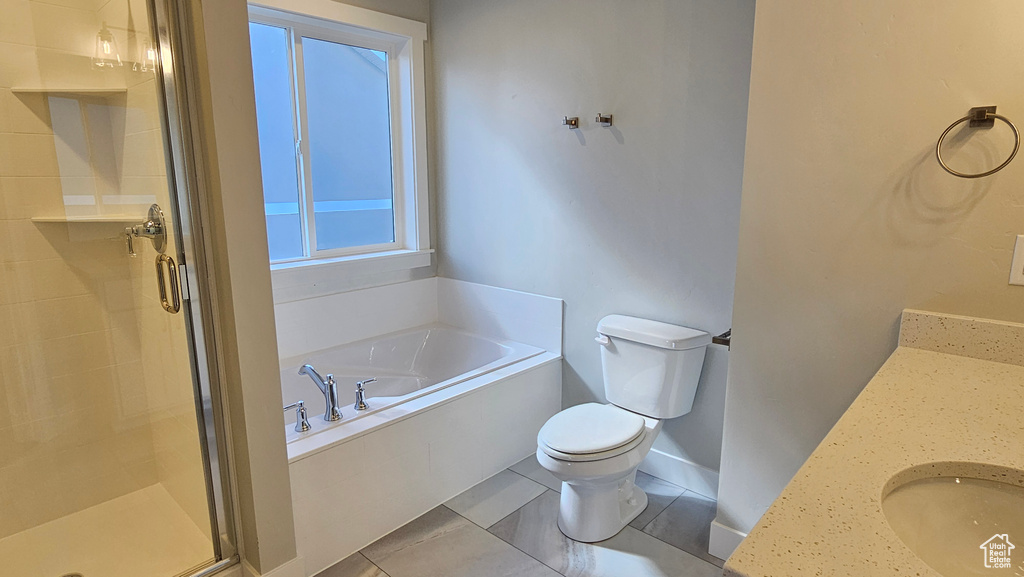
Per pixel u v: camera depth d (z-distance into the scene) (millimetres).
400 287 3178
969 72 1329
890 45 1424
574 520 2109
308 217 2857
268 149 2711
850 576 613
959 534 873
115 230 1855
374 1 2799
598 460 1957
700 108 2180
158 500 2191
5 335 1929
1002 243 1337
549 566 1969
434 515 2268
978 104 1328
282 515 1767
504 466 2625
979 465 864
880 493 782
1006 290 1349
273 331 1669
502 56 2791
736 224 2154
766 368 1765
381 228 3207
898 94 1430
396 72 3080
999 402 1110
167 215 1639
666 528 2180
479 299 3143
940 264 1426
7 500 1983
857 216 1536
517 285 2971
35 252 1931
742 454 1862
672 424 2480
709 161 2189
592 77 2482
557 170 2684
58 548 1952
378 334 3105
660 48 2254
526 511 2299
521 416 2668
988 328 1359
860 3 1450
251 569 1791
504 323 3043
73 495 2098
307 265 2752
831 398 1658
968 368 1310
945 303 1434
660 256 2393
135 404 2117
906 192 1451
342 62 2902
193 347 1676
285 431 1825
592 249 2619
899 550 658
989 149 1326
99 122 1776
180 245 1613
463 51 2953
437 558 2010
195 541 1931
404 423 2143
